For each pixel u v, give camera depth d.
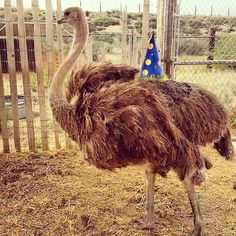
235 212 2.45
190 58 4.67
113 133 1.88
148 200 2.23
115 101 1.91
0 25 6.13
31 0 3.11
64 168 3.04
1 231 2.24
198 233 2.11
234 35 4.64
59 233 2.22
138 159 1.94
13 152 3.40
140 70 2.11
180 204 2.52
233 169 3.09
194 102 2.00
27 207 2.46
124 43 3.56
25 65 3.23
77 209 2.45
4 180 2.82
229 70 4.72
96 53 6.09
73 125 2.08
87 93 2.02
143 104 1.88
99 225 2.29
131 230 2.24
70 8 2.19
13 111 3.30
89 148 1.99
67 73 2.16
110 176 2.92
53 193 2.64
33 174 2.92
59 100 2.12
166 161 1.92
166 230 2.25
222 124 2.10
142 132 1.85
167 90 2.01
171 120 1.89
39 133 3.99
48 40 3.22
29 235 2.20
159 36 3.32
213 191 2.71
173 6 3.19
